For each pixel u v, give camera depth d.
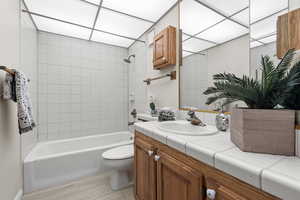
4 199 1.10
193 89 1.43
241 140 0.61
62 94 2.42
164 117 1.46
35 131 2.07
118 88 2.99
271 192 0.40
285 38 0.77
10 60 1.27
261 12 0.89
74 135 2.52
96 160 1.87
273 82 0.58
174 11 1.71
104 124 2.82
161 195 0.89
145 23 2.08
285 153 0.54
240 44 1.01
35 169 1.55
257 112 0.57
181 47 1.59
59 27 2.17
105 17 1.92
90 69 2.68
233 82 0.68
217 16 1.18
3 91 1.05
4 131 1.12
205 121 1.28
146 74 2.36
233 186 0.50
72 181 1.72
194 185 0.65
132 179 1.69
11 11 1.30
